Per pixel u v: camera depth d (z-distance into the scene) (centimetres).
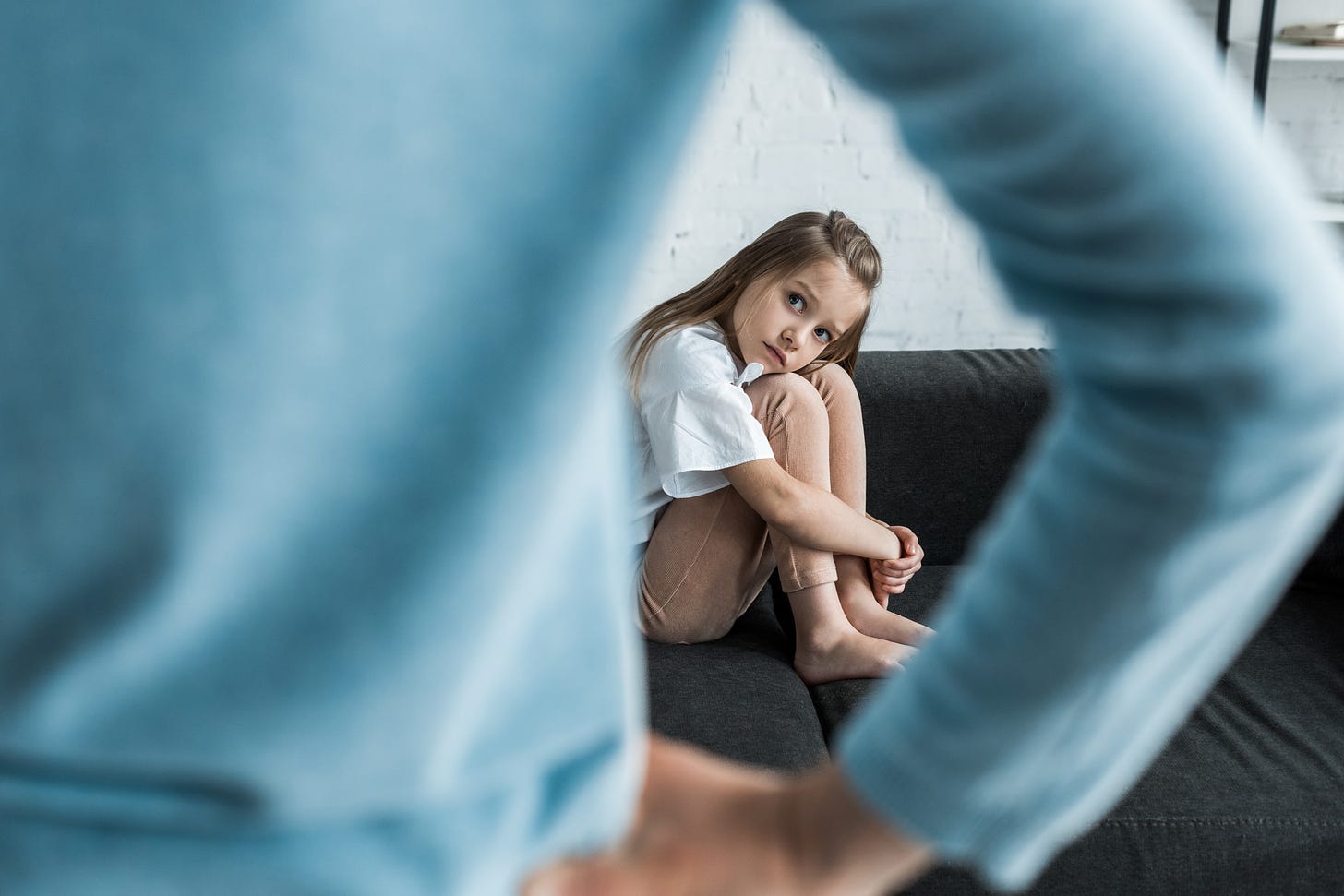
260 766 27
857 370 212
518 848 31
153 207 23
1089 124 21
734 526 179
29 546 25
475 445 25
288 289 23
